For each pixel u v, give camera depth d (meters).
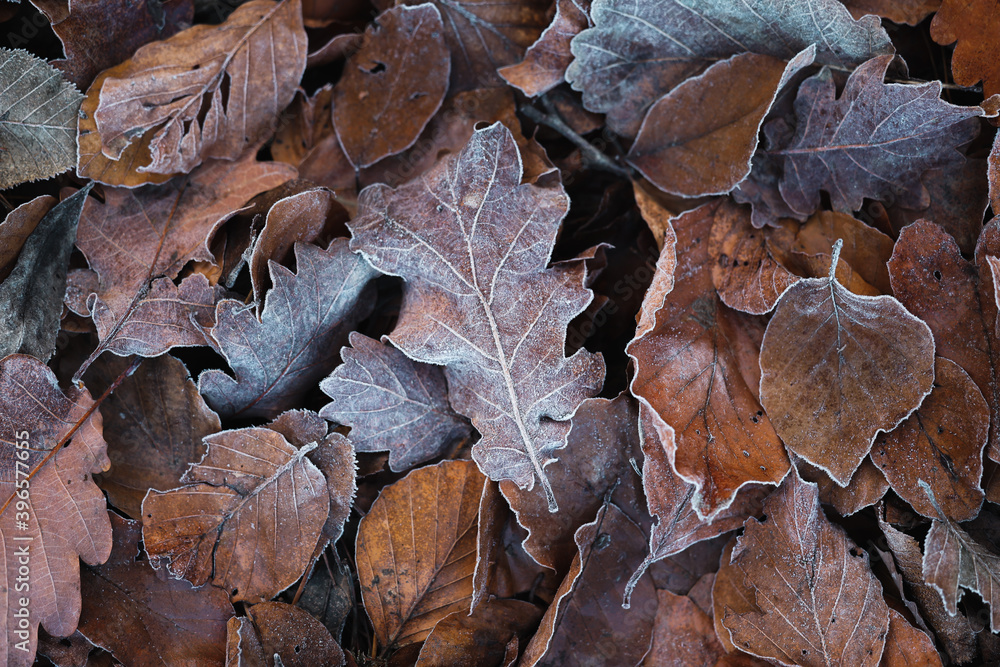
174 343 0.53
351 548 0.55
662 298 0.53
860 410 0.52
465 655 0.53
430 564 0.54
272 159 0.57
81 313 0.54
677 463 0.51
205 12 0.57
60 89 0.54
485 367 0.53
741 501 0.53
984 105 0.53
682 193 0.55
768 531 0.53
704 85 0.54
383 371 0.54
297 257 0.53
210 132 0.55
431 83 0.56
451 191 0.54
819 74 0.54
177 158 0.54
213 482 0.53
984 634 0.53
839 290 0.52
